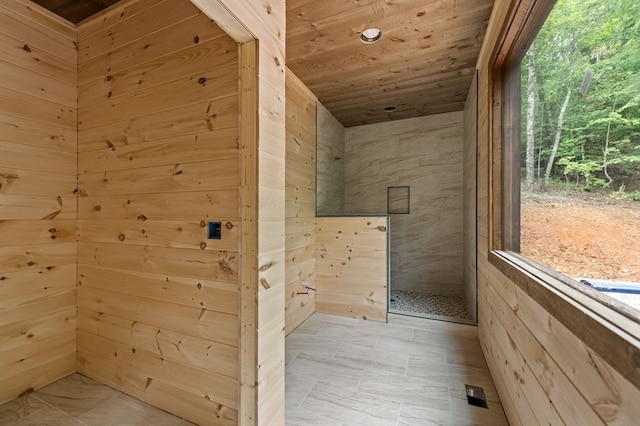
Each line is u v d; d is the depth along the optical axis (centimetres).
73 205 195
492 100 189
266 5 128
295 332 266
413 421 151
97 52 185
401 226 418
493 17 186
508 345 150
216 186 146
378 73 279
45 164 182
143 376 167
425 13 193
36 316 179
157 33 162
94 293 188
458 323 285
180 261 155
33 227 178
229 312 142
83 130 193
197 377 150
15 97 170
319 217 323
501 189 186
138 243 169
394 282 417
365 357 219
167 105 159
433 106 368
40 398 170
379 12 192
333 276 315
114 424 150
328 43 228
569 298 85
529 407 118
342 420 152
